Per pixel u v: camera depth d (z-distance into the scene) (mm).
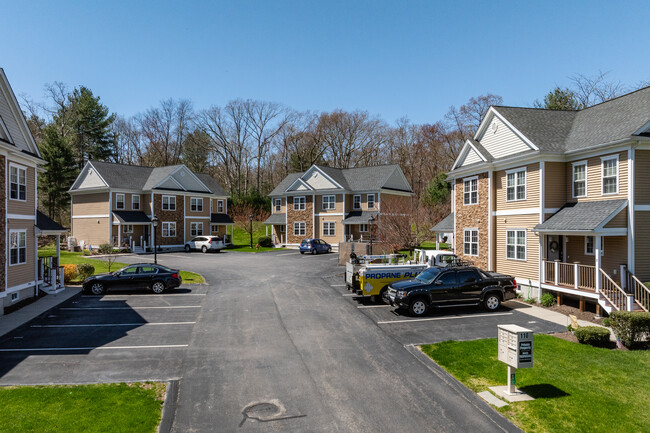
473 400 8586
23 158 18188
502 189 21391
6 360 11062
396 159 75375
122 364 10766
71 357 11305
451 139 65625
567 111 22312
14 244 17719
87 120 60219
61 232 21438
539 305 17844
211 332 13727
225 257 37938
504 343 8844
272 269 29500
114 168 45031
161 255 39719
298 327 14250
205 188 50469
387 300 17016
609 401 8461
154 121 72938
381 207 41688
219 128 73875
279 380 9672
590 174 17594
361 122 74375
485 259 22312
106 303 18422
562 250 19156
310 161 74625
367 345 12250
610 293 15312
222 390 9133
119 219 41188
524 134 19531
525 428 7469
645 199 15969
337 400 8625
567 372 9961
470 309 16984
